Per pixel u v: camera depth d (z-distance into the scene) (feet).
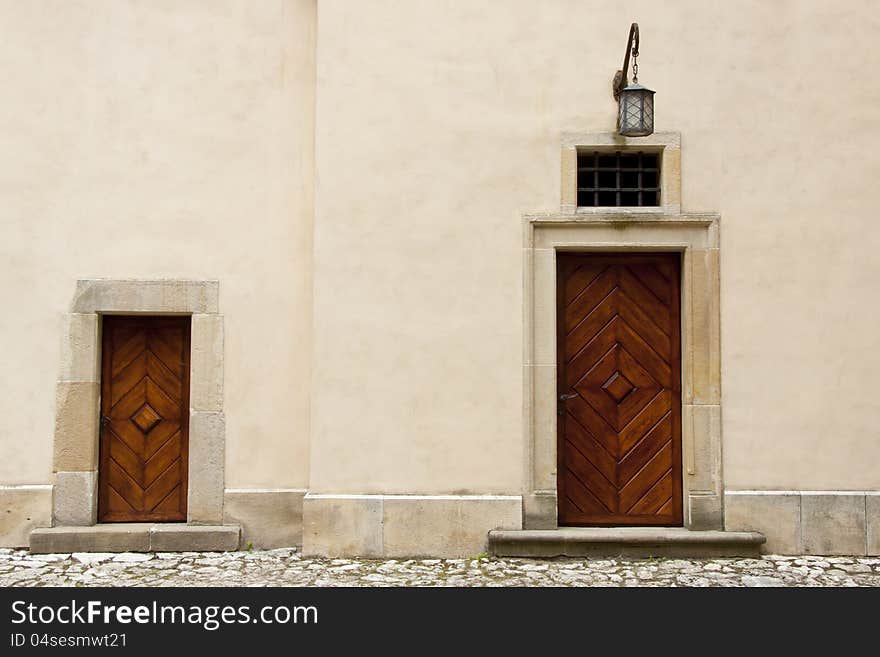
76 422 22.93
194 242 23.29
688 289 22.09
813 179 22.12
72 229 23.21
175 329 23.52
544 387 22.09
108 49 23.40
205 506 22.99
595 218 22.04
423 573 20.42
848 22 22.33
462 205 22.24
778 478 21.76
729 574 20.08
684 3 22.34
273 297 23.29
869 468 21.77
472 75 22.39
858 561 21.21
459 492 21.84
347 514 21.81
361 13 22.52
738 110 22.20
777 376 21.89
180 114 23.40
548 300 22.18
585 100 22.31
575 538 21.24
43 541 22.26
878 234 22.08
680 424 22.40
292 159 23.45
